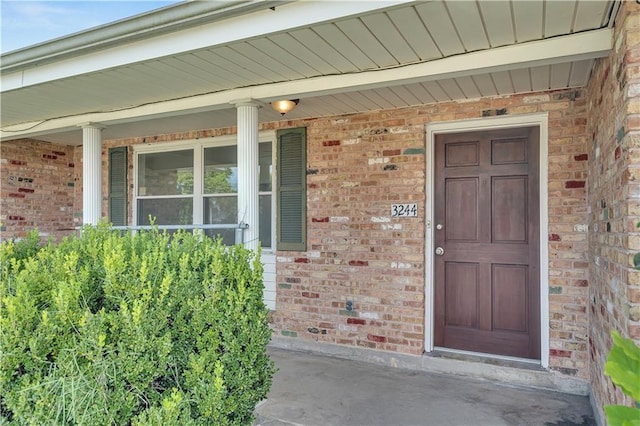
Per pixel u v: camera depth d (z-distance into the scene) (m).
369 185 4.25
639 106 1.97
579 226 3.46
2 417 1.45
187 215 5.48
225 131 5.14
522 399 3.30
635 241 1.97
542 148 3.66
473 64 2.72
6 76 3.42
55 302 1.58
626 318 2.01
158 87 3.42
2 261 2.12
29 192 5.88
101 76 3.13
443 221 4.07
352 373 3.86
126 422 1.57
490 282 3.89
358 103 3.98
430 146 4.07
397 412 3.09
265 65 2.94
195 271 2.11
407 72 2.92
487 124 3.85
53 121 4.50
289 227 4.65
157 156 5.71
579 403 3.24
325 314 4.43
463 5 2.14
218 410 1.77
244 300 2.08
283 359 4.24
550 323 3.54
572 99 3.49
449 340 4.05
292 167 4.64
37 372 1.48
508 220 3.83
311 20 2.32
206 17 2.46
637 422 1.03
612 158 2.38
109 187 5.95
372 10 2.19
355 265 4.30
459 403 3.23
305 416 3.03
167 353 1.70
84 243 2.36
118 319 1.62
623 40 2.06
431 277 4.07
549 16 2.25
